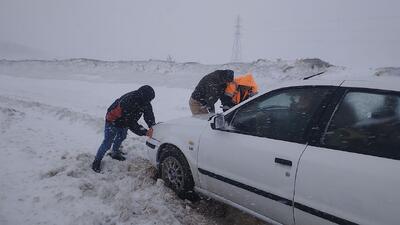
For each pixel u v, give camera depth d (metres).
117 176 5.35
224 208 4.61
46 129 8.12
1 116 8.76
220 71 6.29
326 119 3.26
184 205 4.64
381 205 2.72
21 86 19.14
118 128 5.54
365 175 2.83
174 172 4.83
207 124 4.43
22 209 4.15
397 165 2.73
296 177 3.24
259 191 3.59
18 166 5.46
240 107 4.05
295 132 3.43
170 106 12.77
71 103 13.21
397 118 2.90
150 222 4.02
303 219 3.25
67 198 4.36
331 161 3.04
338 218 2.97
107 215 4.03
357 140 3.03
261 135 3.72
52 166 5.47
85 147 6.82
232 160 3.87
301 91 3.57
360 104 3.12
